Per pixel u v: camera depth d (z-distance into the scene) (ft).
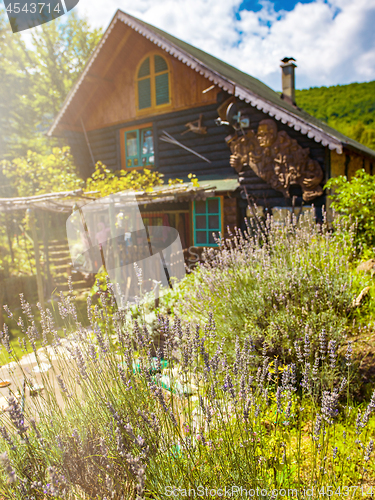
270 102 26.66
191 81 32.07
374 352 9.25
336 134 41.86
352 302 11.25
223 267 13.70
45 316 7.02
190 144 32.91
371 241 17.58
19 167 36.50
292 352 9.87
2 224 26.84
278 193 28.37
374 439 7.32
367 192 17.90
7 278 19.13
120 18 31.09
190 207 31.27
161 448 5.46
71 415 6.04
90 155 40.22
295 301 11.27
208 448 5.74
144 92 35.14
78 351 6.22
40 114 43.24
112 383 6.30
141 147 36.58
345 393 8.84
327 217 26.18
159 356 6.00
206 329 7.25
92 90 36.81
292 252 13.88
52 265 19.54
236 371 6.57
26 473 5.06
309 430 7.62
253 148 28.76
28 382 6.63
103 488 5.07
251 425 6.04
